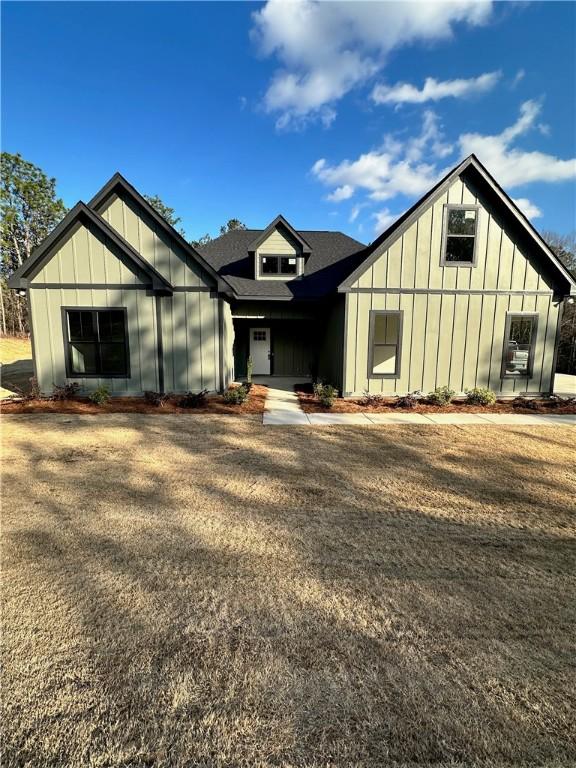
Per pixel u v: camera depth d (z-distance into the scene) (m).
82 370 10.84
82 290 10.18
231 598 2.76
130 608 2.65
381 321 13.48
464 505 4.38
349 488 4.82
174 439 6.95
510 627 2.52
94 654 2.26
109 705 1.94
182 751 1.72
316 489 4.78
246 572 3.07
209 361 10.73
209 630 2.45
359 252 14.72
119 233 10.33
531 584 2.97
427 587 2.92
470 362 10.83
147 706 1.94
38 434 7.18
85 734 1.80
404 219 11.08
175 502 4.36
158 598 2.75
